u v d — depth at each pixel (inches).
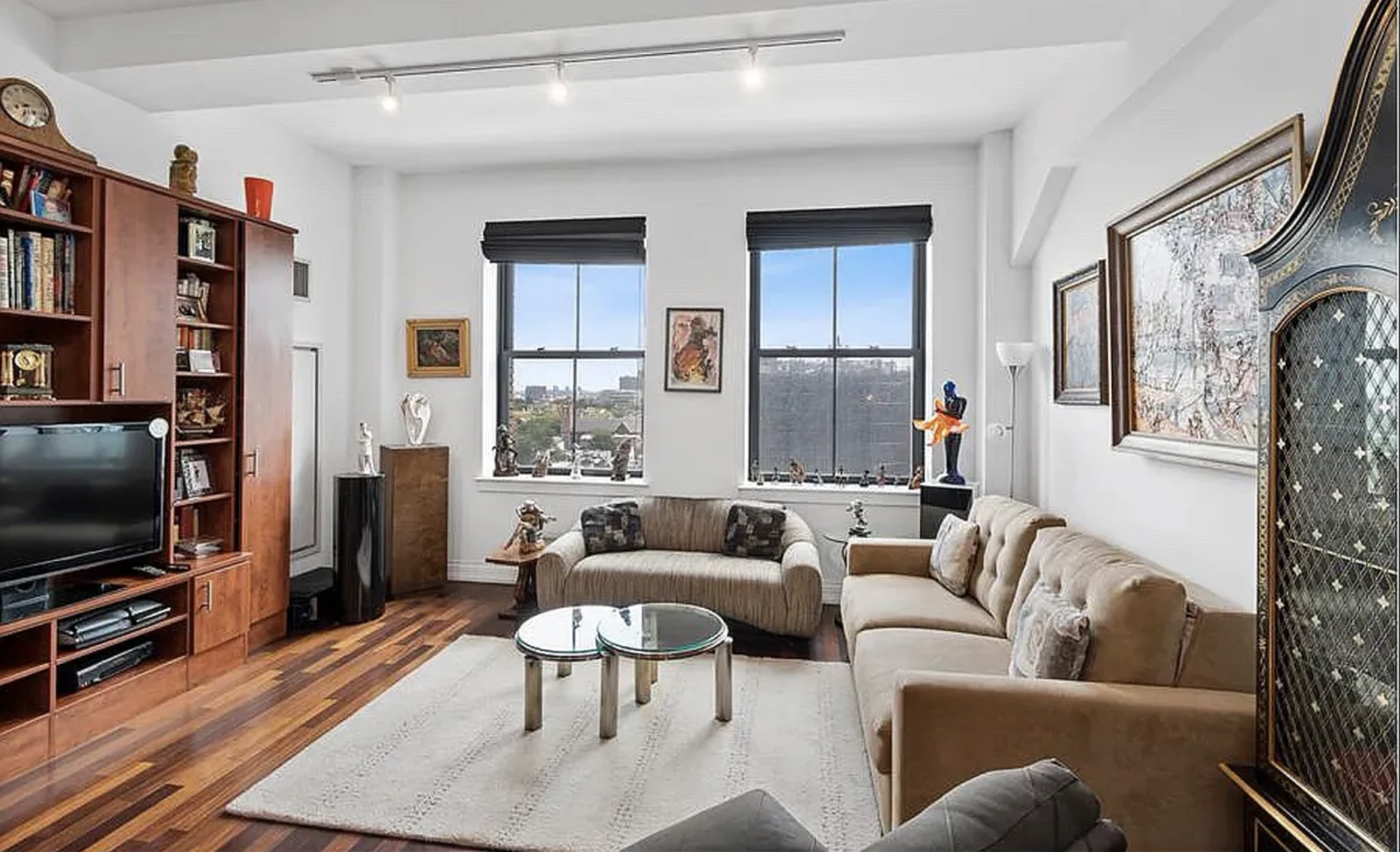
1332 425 59.0
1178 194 99.7
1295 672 64.1
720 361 198.4
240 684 134.3
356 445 206.1
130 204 122.3
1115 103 113.7
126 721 118.3
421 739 112.5
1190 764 73.9
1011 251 175.8
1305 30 76.4
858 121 170.1
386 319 207.0
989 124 171.9
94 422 130.2
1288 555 64.9
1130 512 119.2
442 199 210.1
